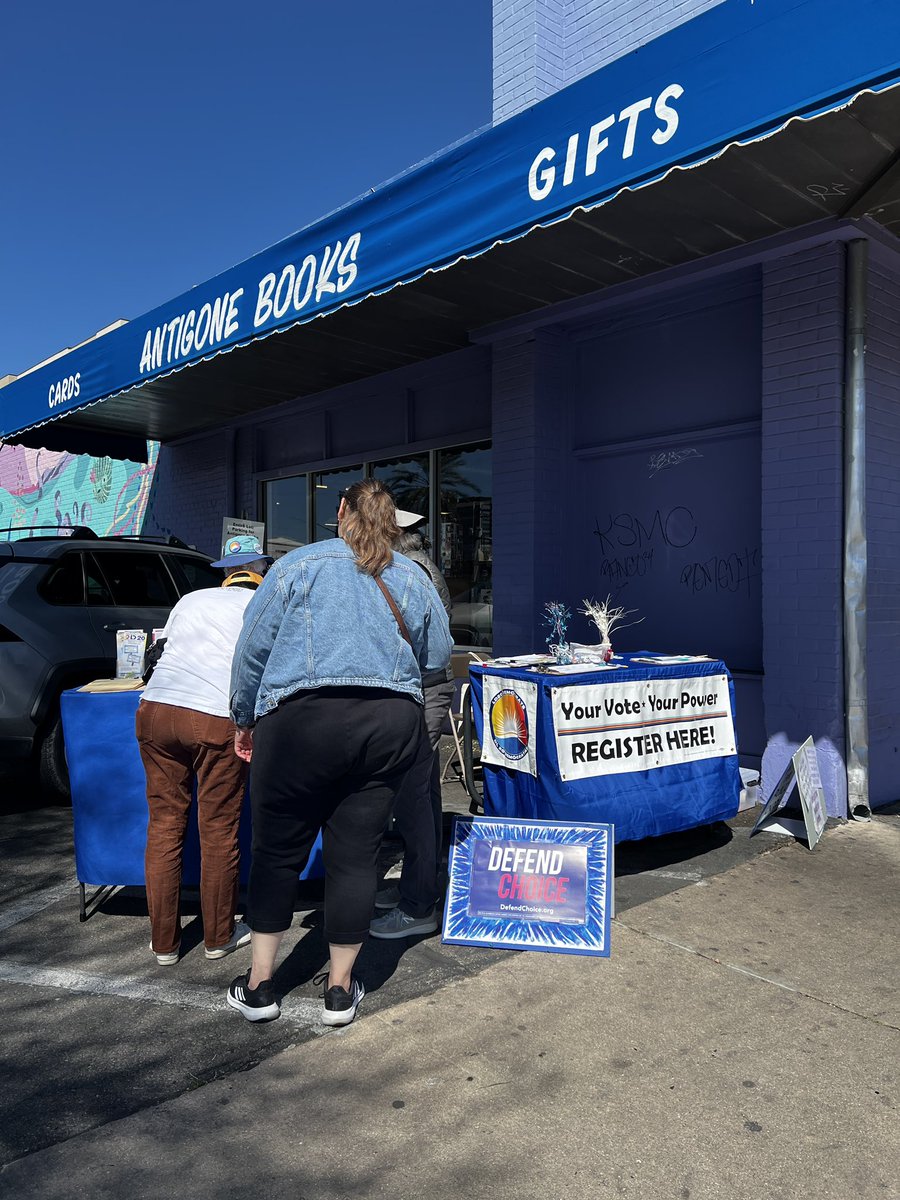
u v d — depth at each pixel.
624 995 3.07
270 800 2.76
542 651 6.80
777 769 5.39
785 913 3.79
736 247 5.39
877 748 5.36
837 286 5.11
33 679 5.45
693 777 4.44
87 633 5.83
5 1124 2.38
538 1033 2.82
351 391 8.76
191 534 11.38
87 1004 3.06
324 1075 2.60
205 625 3.28
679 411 6.23
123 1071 2.63
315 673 2.66
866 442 5.17
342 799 2.83
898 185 4.52
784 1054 2.69
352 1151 2.27
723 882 4.17
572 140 3.99
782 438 5.36
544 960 3.36
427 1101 2.47
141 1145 2.29
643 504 6.45
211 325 6.16
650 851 4.63
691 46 3.54
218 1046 2.77
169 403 9.50
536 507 6.77
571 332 6.82
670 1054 2.69
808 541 5.25
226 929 3.41
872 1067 2.62
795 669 5.32
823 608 5.20
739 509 5.90
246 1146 2.29
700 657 4.82
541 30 6.75
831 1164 2.20
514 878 3.57
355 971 3.28
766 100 3.33
